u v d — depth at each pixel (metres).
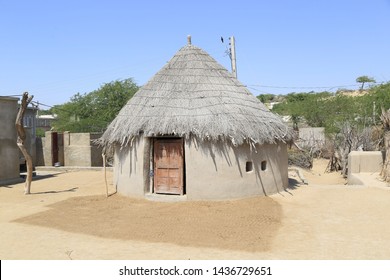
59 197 14.48
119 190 14.19
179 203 12.27
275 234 9.30
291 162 26.44
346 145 23.58
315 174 24.16
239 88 14.25
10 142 18.50
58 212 11.91
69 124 41.28
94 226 10.32
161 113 12.77
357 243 8.60
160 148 13.21
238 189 12.52
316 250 8.17
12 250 8.53
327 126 36.78
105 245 8.76
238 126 12.34
